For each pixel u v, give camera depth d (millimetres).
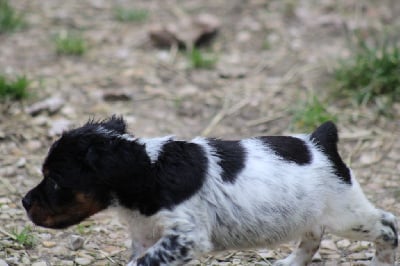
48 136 11602
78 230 9062
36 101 12719
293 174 7258
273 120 12430
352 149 11414
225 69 14297
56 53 14984
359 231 7699
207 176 6934
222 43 15664
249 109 12805
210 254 8453
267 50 15273
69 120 12148
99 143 6672
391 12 16906
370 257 8594
